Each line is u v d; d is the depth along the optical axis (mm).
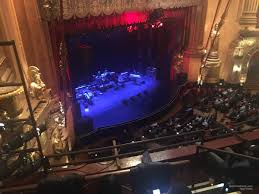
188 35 18969
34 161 4977
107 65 24109
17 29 10469
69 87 15086
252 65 19375
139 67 24562
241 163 4090
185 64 19594
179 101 18719
